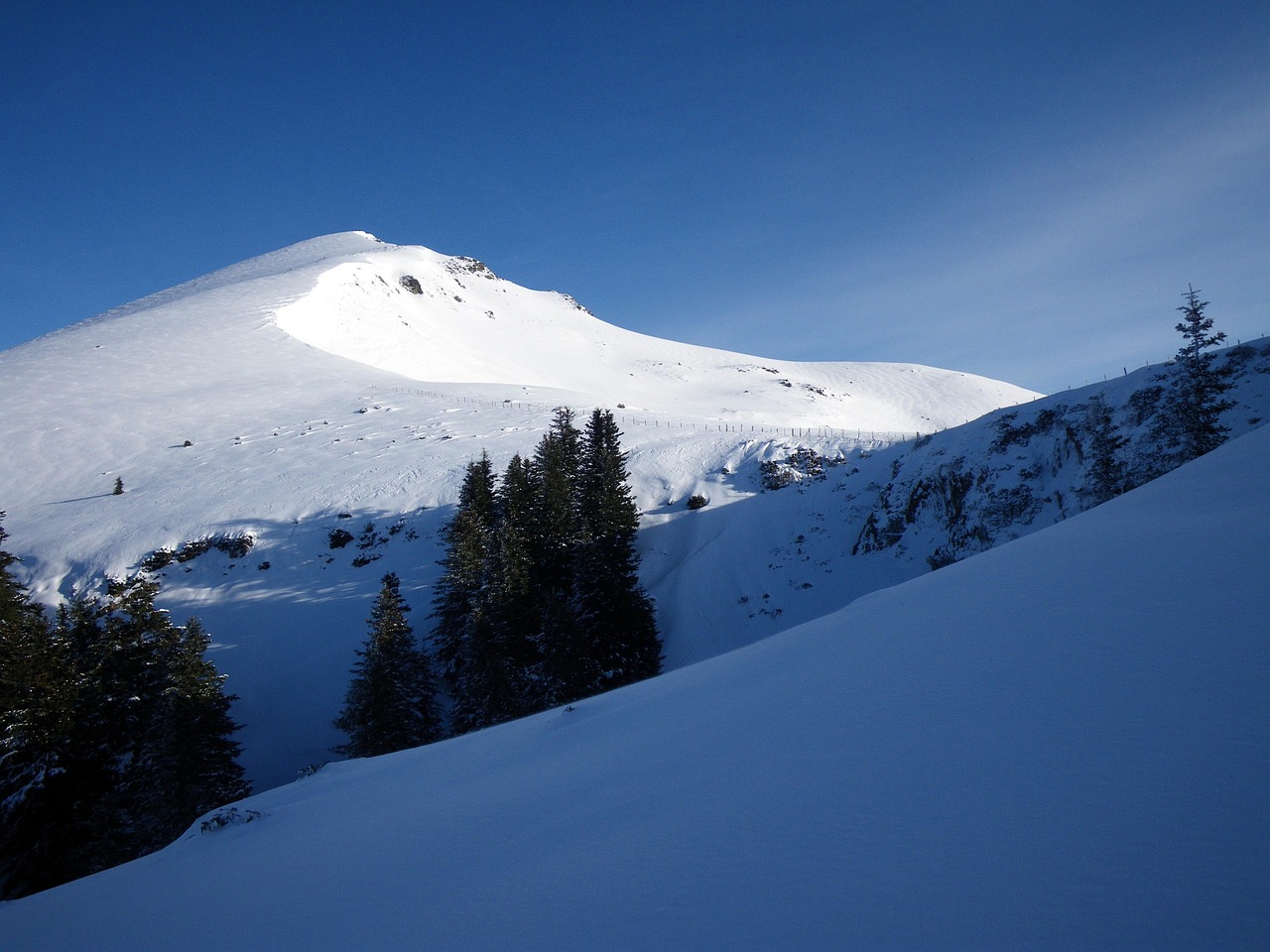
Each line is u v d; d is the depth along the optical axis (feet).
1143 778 10.16
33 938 23.04
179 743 84.17
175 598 140.15
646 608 112.98
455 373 383.45
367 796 30.71
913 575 112.78
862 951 8.10
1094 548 25.84
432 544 146.61
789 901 9.81
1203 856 8.08
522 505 125.49
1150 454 85.71
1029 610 20.39
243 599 137.69
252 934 16.19
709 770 16.56
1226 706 11.48
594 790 18.33
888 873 9.75
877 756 13.93
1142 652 14.78
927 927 8.23
